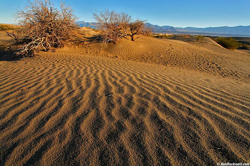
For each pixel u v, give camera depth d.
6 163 1.34
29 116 2.00
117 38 13.65
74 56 7.75
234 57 12.90
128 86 3.14
